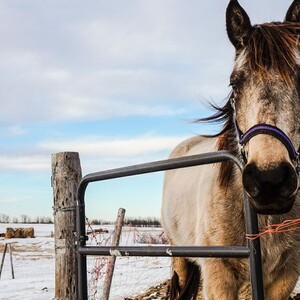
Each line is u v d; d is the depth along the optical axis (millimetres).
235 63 2836
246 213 2297
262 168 2184
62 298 4094
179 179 4539
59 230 4164
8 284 10984
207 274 3318
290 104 2475
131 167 2768
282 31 2660
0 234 36500
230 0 2930
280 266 3314
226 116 3393
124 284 8914
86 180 3023
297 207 3217
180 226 4242
